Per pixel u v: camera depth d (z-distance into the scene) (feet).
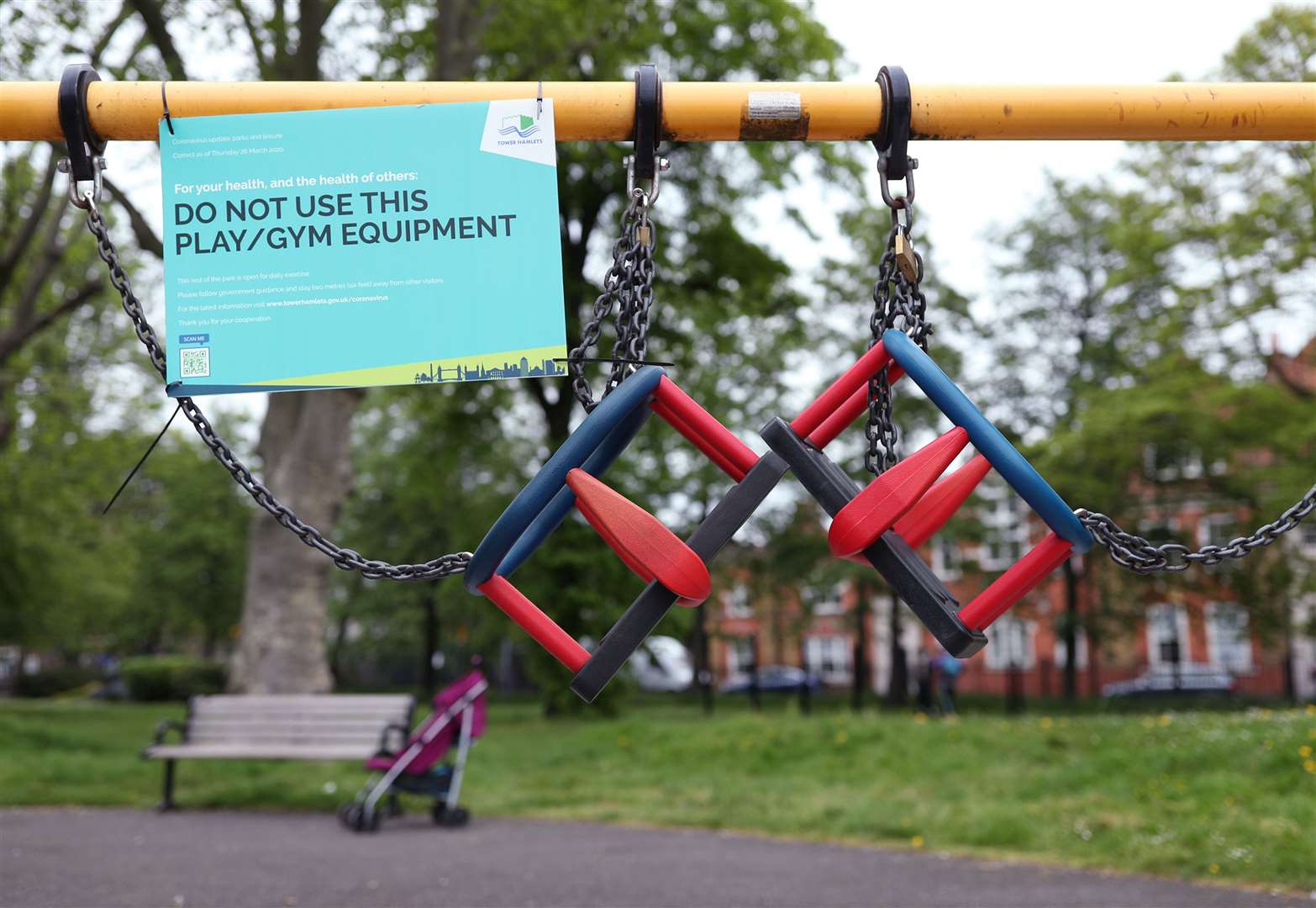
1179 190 67.77
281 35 46.88
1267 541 8.79
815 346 100.83
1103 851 22.02
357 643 145.18
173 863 21.57
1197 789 26.14
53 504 82.58
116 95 9.09
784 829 26.22
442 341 8.93
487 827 27.37
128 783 33.83
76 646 146.82
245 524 134.92
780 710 94.12
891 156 9.46
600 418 8.19
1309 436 65.41
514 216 9.06
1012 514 98.63
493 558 8.20
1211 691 112.37
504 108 9.16
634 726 42.39
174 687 122.42
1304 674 124.67
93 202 9.22
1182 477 78.33
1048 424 98.63
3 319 69.10
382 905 17.97
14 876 19.85
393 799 29.14
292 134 9.08
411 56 51.16
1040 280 100.63
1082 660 138.82
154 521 138.31
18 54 42.98
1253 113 9.61
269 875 20.44
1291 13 63.41
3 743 40.42
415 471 82.64
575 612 71.46
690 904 18.07
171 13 44.83
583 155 65.57
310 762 37.37
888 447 8.85
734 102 9.31
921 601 8.10
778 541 103.24
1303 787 24.89
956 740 35.60
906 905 17.87
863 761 34.68
